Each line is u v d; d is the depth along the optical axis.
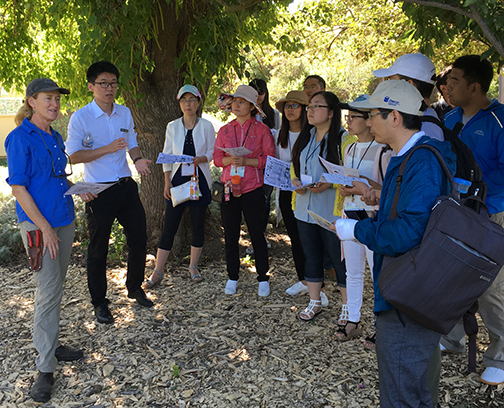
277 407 2.76
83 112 3.69
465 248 1.74
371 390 2.89
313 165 3.67
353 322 3.50
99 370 3.16
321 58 9.57
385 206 2.04
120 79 4.22
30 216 2.82
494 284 2.70
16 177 2.81
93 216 3.70
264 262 4.32
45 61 6.01
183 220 5.51
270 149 4.21
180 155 4.11
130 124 3.98
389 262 1.91
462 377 2.96
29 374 3.14
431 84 2.69
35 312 2.96
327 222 2.35
